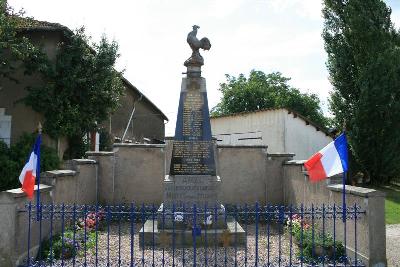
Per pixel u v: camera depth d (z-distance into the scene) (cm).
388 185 2441
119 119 2552
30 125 1772
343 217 814
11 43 1609
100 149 2238
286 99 4919
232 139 2644
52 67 1655
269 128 2405
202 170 1112
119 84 1880
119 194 1533
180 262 852
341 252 877
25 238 829
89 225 1134
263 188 1551
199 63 1145
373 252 791
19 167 1559
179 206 1080
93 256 898
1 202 772
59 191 1067
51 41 1755
